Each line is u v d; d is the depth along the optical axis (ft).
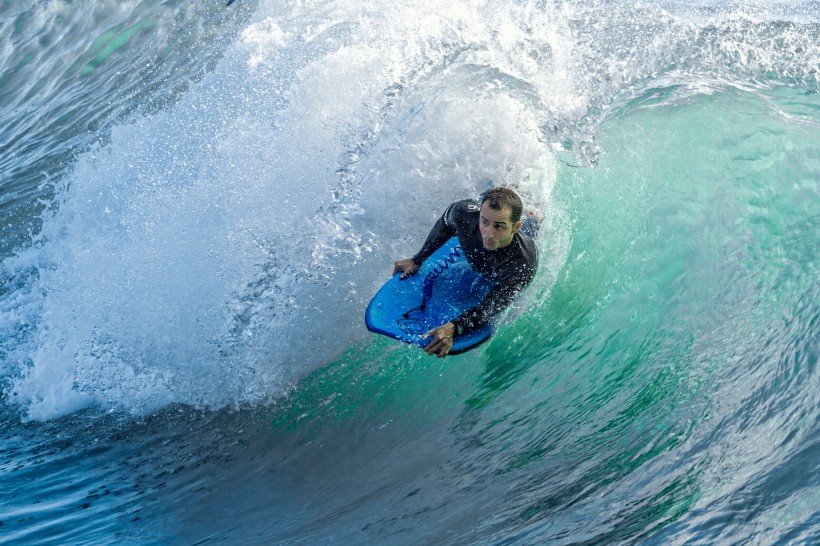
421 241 62.69
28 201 92.89
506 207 47.65
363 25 75.92
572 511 35.70
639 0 87.35
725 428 37.45
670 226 55.52
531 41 69.72
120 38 131.44
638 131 62.69
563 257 58.85
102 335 65.05
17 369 67.15
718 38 76.07
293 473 50.37
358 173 64.13
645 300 52.65
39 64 134.82
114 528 46.11
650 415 42.27
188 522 46.29
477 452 46.44
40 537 45.55
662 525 31.73
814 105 62.90
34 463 55.47
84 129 107.55
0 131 118.73
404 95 66.44
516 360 54.39
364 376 57.52
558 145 62.90
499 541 35.24
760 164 55.98
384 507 42.98
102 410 61.46
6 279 76.74
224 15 127.34
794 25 79.05
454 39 70.33
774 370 39.65
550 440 44.70
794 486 30.73
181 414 59.47
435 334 50.49
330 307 60.70
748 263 49.75
